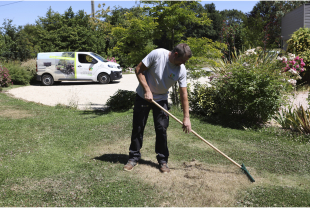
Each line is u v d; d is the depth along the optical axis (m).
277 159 4.25
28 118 6.90
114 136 5.37
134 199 3.00
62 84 15.36
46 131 5.69
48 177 3.52
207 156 4.35
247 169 3.86
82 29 20.42
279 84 6.11
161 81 3.56
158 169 3.81
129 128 5.94
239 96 6.31
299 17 18.53
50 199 2.98
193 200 3.01
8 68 14.83
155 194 3.12
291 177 3.63
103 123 6.40
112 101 8.09
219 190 3.23
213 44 7.46
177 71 3.52
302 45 12.12
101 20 25.11
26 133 5.52
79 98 10.58
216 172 3.74
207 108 7.14
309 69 11.25
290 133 5.71
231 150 4.65
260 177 3.62
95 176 3.55
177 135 5.50
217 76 7.00
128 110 7.93
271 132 5.79
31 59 18.53
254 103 6.12
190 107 7.46
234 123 6.47
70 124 6.29
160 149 3.79
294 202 2.97
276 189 3.27
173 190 3.21
